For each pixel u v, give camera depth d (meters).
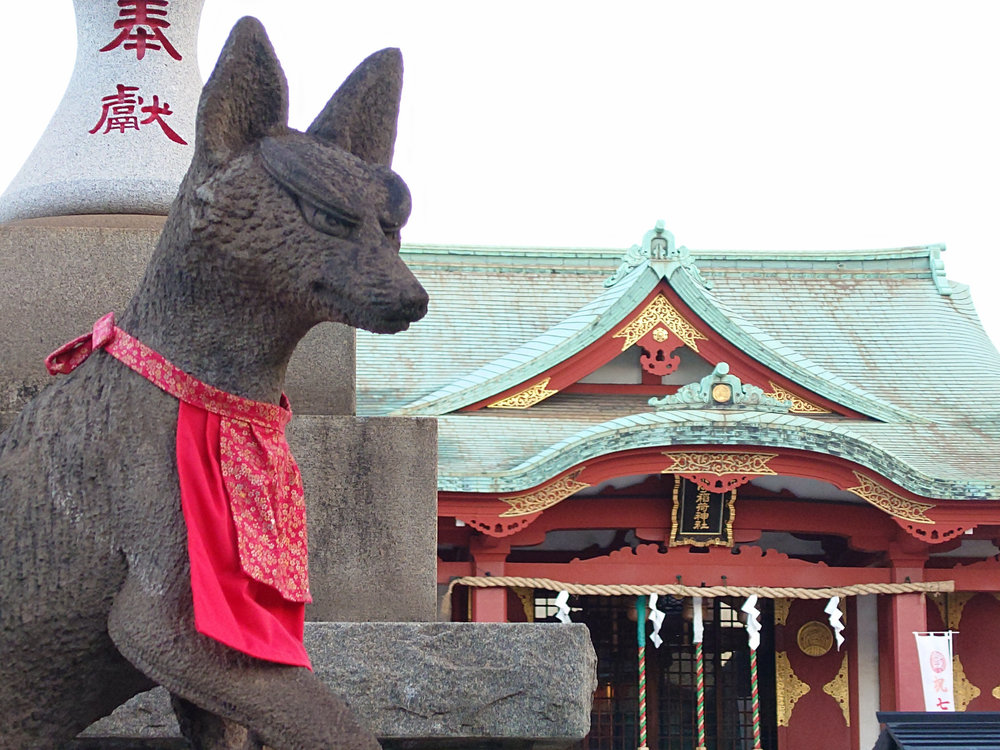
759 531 19.94
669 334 20.64
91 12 5.30
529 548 21.78
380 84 3.26
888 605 20.50
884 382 23.88
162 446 3.01
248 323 3.06
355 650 4.07
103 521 2.97
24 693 3.01
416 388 22.45
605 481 19.45
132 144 5.07
